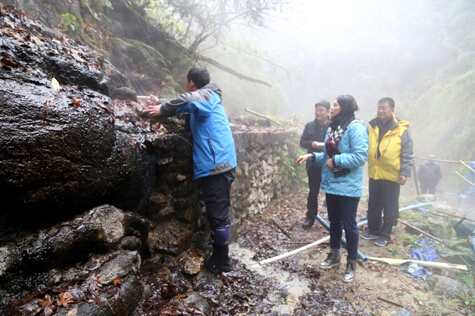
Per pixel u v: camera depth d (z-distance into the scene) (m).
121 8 5.38
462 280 2.92
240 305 2.30
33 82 1.51
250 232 3.90
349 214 2.83
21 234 1.37
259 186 4.72
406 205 5.38
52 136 1.37
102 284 1.43
